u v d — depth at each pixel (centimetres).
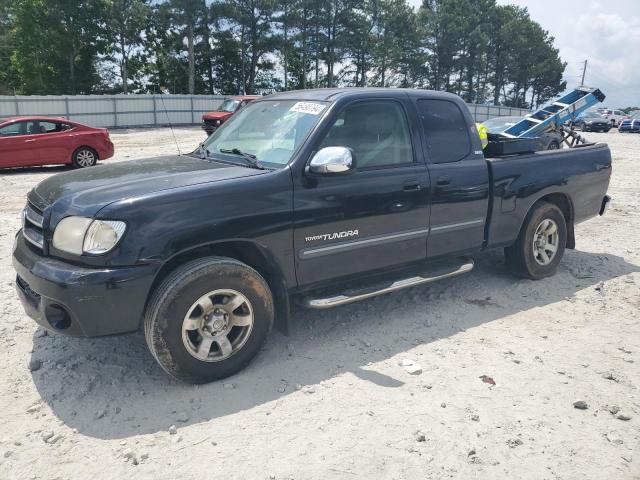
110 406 327
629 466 283
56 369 368
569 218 575
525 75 8950
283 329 387
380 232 415
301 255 378
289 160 374
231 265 341
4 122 1367
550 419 321
